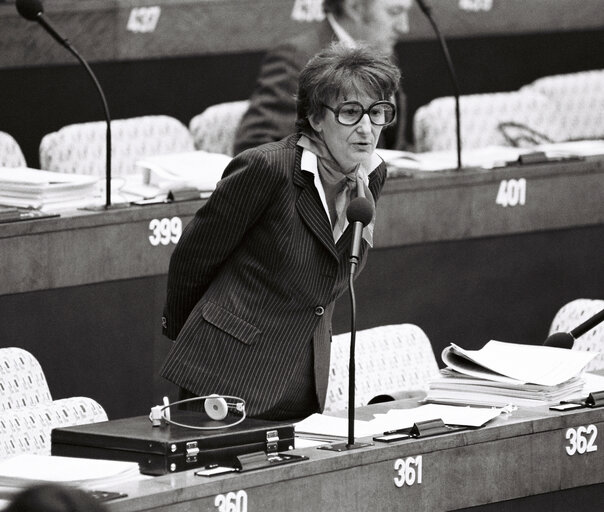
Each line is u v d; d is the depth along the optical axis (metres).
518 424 10.18
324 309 10.81
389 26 17.92
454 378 11.22
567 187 17.39
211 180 15.00
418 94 24.34
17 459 8.92
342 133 10.37
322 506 9.19
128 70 21.62
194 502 8.55
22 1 13.97
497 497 10.13
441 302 16.70
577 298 17.69
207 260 10.73
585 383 11.30
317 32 17.86
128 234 14.27
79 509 5.78
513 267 17.17
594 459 10.63
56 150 17.22
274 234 10.55
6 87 20.52
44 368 13.98
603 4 25.58
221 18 22.36
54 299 13.93
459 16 24.41
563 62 25.55
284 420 10.85
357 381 12.81
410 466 9.64
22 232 13.56
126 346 14.57
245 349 10.65
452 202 16.58
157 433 9.15
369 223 10.28
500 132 20.34
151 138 18.09
